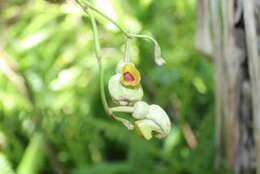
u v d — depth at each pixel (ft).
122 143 3.01
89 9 1.34
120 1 3.01
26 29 3.13
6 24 3.22
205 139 2.54
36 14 3.15
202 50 2.14
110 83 1.28
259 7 2.01
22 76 2.89
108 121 3.00
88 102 3.01
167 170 2.60
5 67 2.87
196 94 3.05
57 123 2.80
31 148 2.79
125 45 1.31
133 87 1.27
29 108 2.85
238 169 2.21
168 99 3.02
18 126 2.94
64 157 3.01
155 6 3.20
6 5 3.16
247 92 2.11
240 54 2.07
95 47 1.31
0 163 2.60
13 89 2.99
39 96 2.98
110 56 3.01
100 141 3.03
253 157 2.19
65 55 3.15
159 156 2.74
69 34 3.15
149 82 3.06
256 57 1.99
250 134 2.17
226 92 2.10
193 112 3.02
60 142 2.89
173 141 2.81
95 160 2.99
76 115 2.76
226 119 2.14
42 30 3.16
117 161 2.91
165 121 1.29
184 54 2.99
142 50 3.03
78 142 2.86
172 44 3.04
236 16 2.03
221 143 2.27
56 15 3.08
